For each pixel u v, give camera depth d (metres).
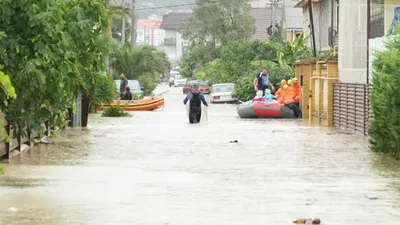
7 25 35.06
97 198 27.72
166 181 32.41
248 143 51.38
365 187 31.06
